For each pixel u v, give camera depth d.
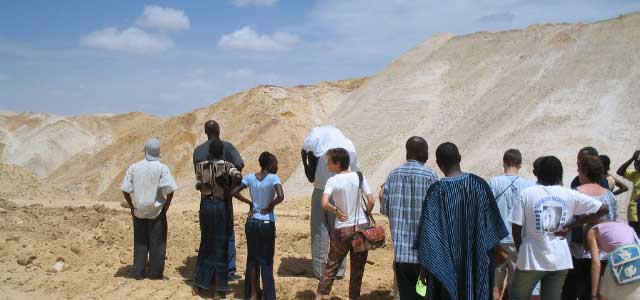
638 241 5.03
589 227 5.20
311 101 43.44
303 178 26.17
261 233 6.39
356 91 31.30
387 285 7.46
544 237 4.98
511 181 5.96
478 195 4.69
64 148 66.56
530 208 5.04
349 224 5.96
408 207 5.29
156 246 7.22
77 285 6.97
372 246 5.89
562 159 18.22
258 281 6.54
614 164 17.50
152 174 7.05
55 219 9.63
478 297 4.55
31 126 70.50
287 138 37.53
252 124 40.19
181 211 13.80
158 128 47.50
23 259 7.56
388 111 26.52
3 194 15.05
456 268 4.62
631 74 20.61
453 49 28.77
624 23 23.19
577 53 23.09
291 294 6.96
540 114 20.69
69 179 49.03
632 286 4.86
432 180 5.30
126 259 8.00
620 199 15.84
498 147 20.12
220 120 43.19
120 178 43.19
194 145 42.00
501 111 22.17
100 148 56.12
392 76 29.20
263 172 6.55
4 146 66.00
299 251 9.38
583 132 19.17
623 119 19.06
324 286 6.09
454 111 24.36
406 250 5.22
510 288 5.84
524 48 25.67
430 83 26.98
